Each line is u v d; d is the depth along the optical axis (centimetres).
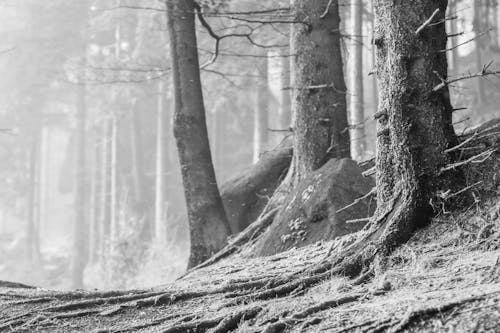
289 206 812
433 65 525
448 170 517
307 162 914
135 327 478
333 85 913
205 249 1001
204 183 1026
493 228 478
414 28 526
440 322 340
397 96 524
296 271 550
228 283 560
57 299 588
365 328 363
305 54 923
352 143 1566
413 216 507
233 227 1188
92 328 496
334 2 934
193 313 484
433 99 522
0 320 532
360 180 796
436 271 443
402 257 483
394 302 393
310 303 437
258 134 2108
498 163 539
